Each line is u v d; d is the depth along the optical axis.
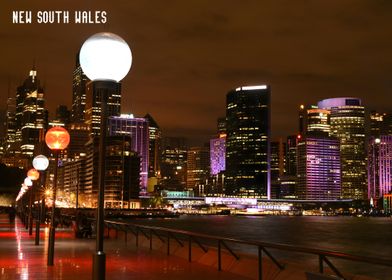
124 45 9.50
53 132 19.64
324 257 12.65
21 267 18.59
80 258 21.78
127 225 31.17
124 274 17.08
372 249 95.88
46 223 61.97
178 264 19.83
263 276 16.05
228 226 184.88
